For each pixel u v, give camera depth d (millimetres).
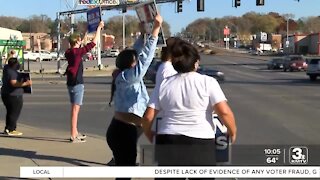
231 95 22188
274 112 15469
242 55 130875
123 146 5832
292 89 26250
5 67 10406
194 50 4148
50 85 30219
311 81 35219
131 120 5750
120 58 5828
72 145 9219
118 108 5789
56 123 13133
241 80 36281
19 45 37906
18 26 161125
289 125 12539
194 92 4051
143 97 5809
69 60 9023
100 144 9336
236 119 13719
